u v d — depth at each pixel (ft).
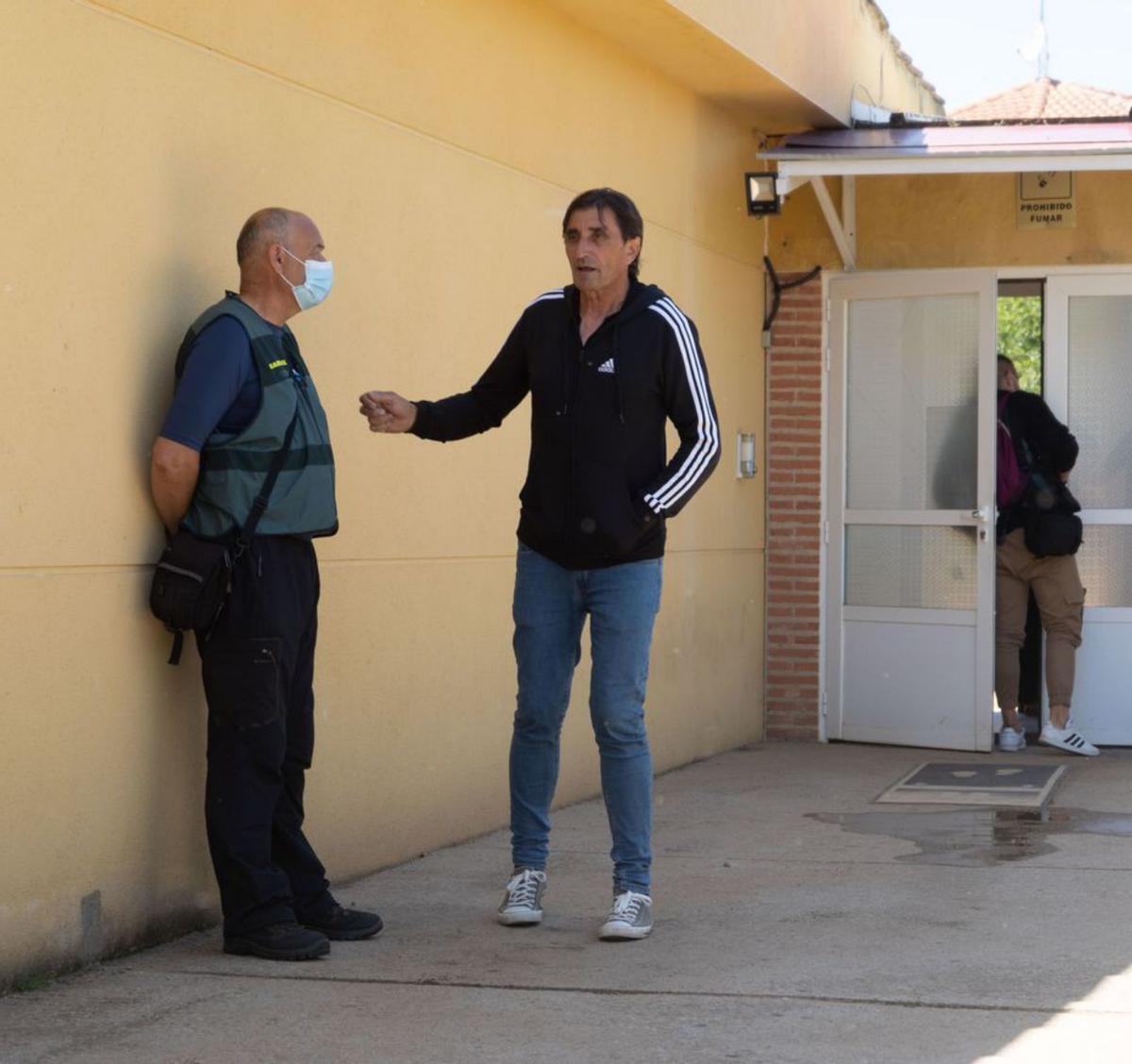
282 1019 12.90
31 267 13.64
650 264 26.35
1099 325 30.19
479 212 21.16
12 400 13.47
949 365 30.04
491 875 18.80
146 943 15.15
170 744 15.42
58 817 14.06
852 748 30.32
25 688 13.67
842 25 30.73
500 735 21.90
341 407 18.19
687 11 23.31
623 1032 12.57
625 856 15.72
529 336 15.72
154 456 14.37
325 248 17.85
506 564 22.02
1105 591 30.32
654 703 26.71
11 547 13.50
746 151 30.30
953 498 29.96
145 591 15.01
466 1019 12.91
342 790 18.35
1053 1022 12.80
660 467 15.42
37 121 13.67
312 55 17.56
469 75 20.85
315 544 17.79
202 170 15.80
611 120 24.97
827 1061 11.86
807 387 31.09
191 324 15.43
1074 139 27.81
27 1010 13.09
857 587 30.94
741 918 16.49
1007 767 27.81
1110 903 17.11
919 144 28.14
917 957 14.82
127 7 14.73
